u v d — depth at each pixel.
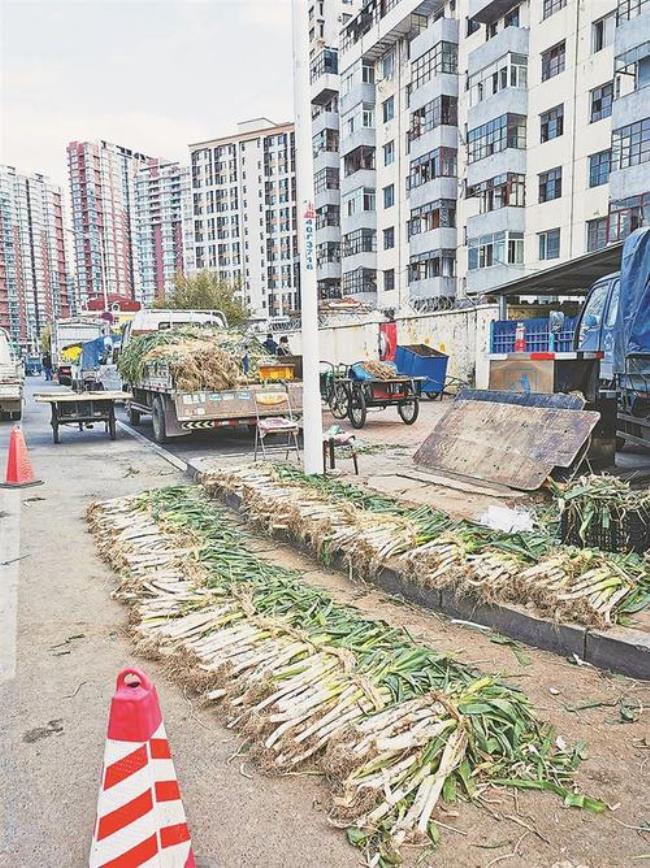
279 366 11.21
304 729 2.83
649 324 6.91
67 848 2.40
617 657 3.53
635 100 23.84
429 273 38.94
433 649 3.79
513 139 30.31
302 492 6.28
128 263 107.19
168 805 2.10
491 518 5.30
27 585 5.15
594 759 2.81
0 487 8.77
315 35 56.47
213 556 5.20
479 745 2.79
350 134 45.38
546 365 7.54
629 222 24.67
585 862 2.27
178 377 10.74
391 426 13.49
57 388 32.19
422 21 38.31
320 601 4.27
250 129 103.25
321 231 53.69
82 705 3.39
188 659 3.54
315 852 2.34
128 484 8.92
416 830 2.36
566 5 27.83
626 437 7.64
